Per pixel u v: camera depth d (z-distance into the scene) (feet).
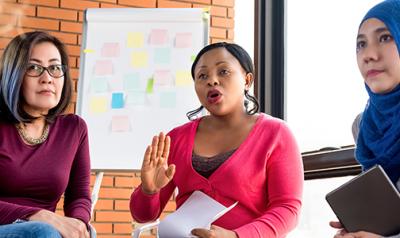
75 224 4.73
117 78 8.23
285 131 4.64
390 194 3.33
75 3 11.25
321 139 8.02
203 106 5.23
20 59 5.24
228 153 4.57
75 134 5.64
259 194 4.50
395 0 3.68
